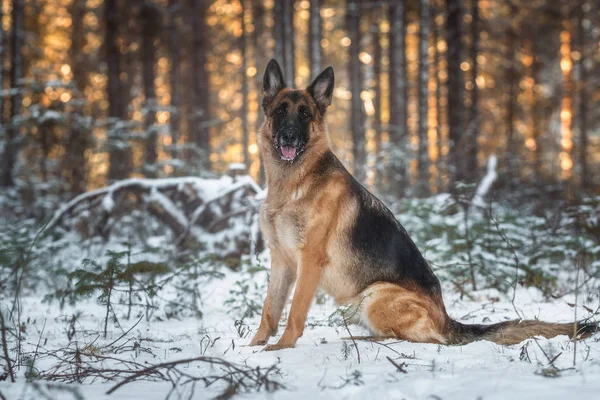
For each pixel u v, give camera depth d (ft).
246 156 77.00
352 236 18.53
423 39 69.46
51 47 91.86
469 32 70.85
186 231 34.78
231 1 98.22
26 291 29.37
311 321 21.84
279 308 19.02
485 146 87.61
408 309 17.76
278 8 75.92
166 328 21.18
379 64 90.02
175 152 58.18
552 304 24.03
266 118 19.77
